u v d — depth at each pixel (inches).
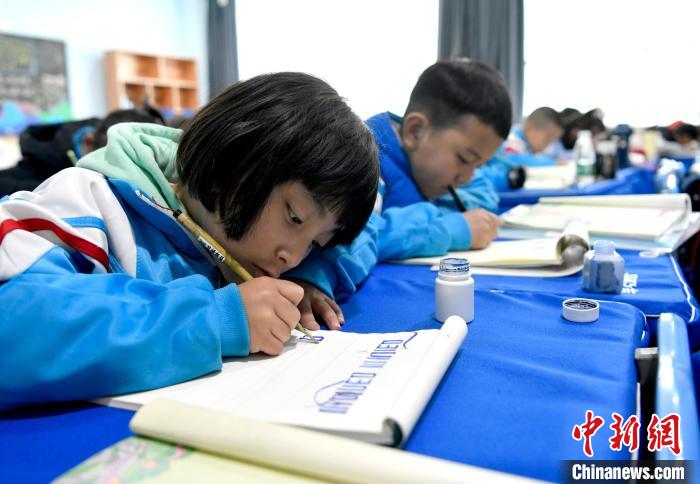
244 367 19.8
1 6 169.5
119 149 25.3
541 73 173.6
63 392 17.0
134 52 201.2
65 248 20.8
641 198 54.0
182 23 225.0
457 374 18.9
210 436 13.7
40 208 20.4
